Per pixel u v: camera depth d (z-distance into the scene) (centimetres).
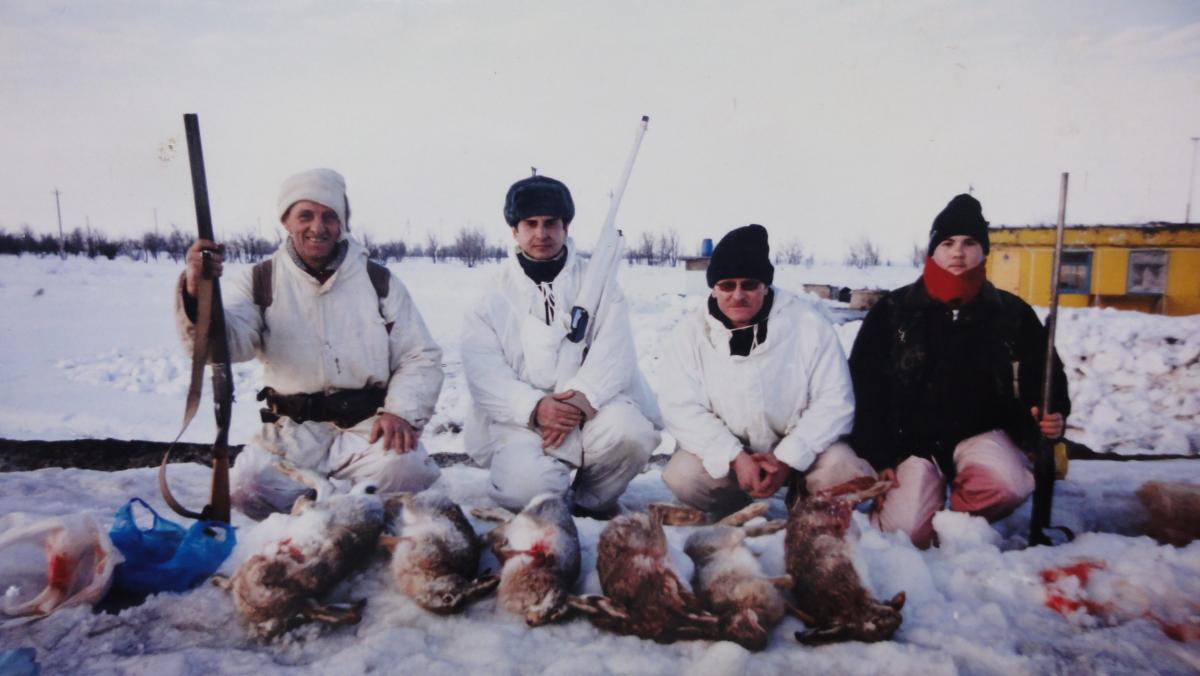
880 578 293
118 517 312
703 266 1923
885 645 250
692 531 328
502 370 410
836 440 377
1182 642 260
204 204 333
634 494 466
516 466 391
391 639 259
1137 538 320
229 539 322
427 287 2398
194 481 478
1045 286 1514
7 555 294
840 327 1242
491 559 321
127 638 267
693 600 259
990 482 353
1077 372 968
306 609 270
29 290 2206
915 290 381
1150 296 1444
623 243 423
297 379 388
